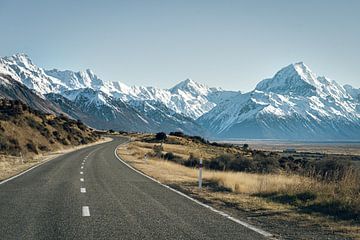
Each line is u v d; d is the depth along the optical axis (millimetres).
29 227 10242
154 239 9133
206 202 14836
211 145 101125
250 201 15023
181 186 20016
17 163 34781
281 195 15953
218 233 9773
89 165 33094
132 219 11406
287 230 10211
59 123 82062
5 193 16516
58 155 47969
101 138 113375
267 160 44031
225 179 21062
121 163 36406
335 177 17125
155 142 98438
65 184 19859
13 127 54375
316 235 9703
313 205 13703
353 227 10617
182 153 66500
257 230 10141
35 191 17156
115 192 17109
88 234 9547
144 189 18375
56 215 11867
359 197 12836
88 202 14336
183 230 10070
